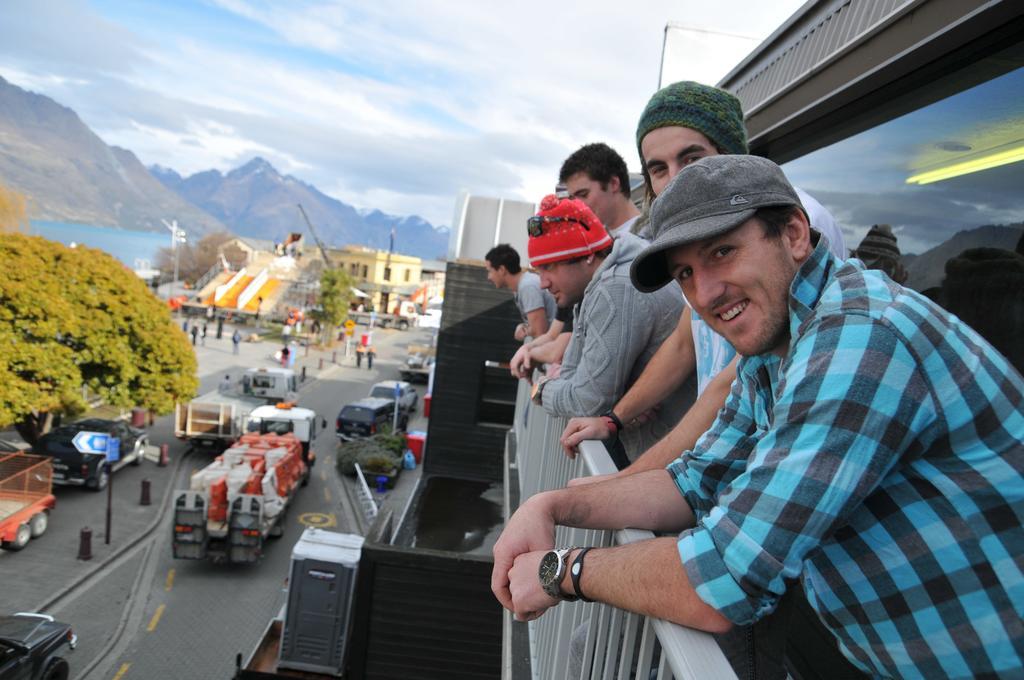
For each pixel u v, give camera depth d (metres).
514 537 1.39
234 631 16.36
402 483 29.16
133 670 14.40
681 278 1.17
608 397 2.31
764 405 1.30
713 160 1.13
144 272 113.00
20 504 19.50
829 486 0.91
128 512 22.66
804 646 2.46
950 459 0.93
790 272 1.10
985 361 0.95
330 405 42.22
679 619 1.02
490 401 12.27
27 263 23.52
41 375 23.56
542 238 2.77
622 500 1.44
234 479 20.16
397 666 6.66
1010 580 0.90
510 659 2.97
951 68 2.40
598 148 3.24
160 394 28.00
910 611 0.96
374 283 70.62
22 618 12.95
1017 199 2.05
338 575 14.31
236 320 79.00
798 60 3.52
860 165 3.05
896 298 0.97
